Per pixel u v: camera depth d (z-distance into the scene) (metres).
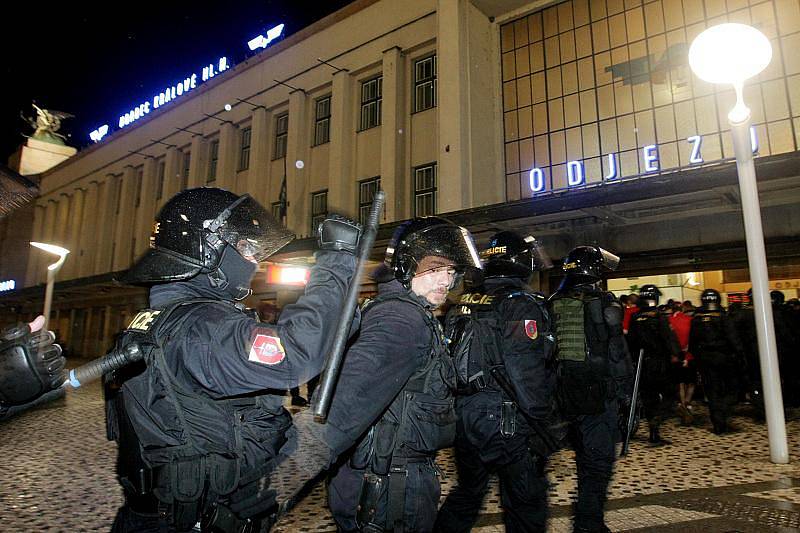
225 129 19.81
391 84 14.77
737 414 7.40
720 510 3.55
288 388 1.33
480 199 12.57
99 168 26.70
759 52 4.87
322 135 17.06
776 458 4.76
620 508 3.64
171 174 22.23
